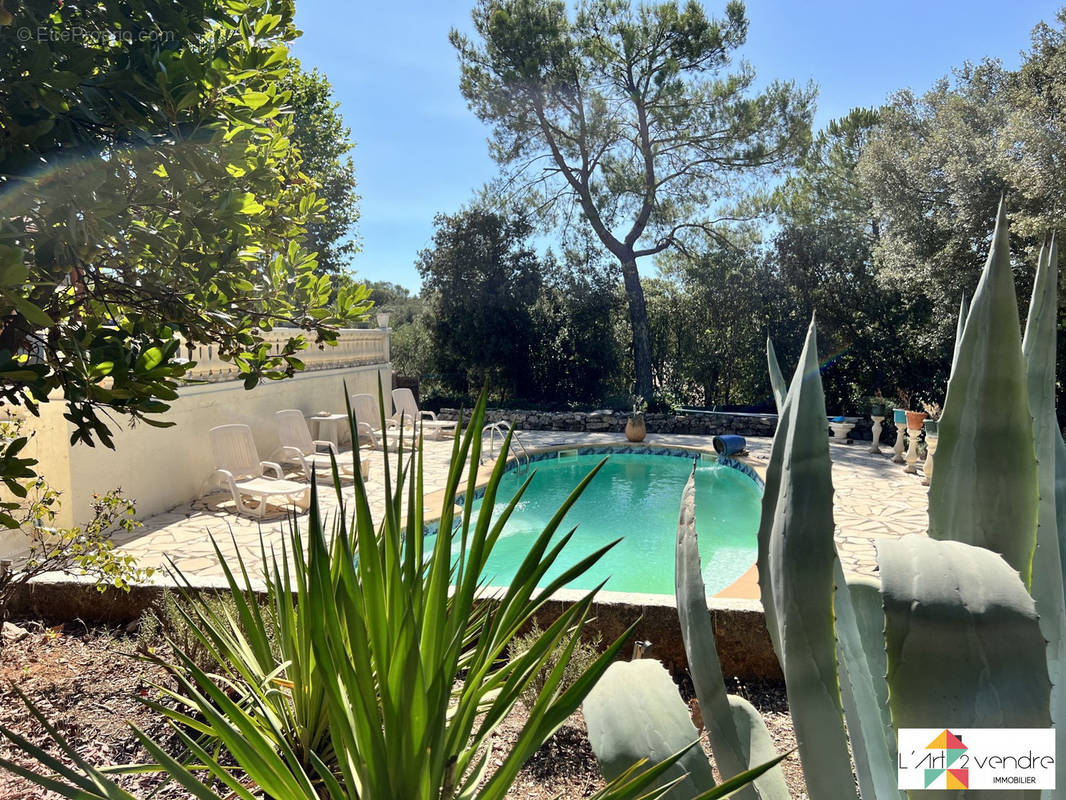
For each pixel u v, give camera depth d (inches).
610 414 710.5
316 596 46.1
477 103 740.0
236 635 98.0
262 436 443.8
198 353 386.3
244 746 56.0
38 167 65.6
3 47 66.6
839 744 44.3
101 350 77.9
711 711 56.2
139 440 330.6
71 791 51.5
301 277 115.4
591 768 116.9
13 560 229.6
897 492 411.5
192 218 81.5
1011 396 47.3
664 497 471.5
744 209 778.2
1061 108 455.2
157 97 73.3
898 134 637.9
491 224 802.8
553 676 57.1
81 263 83.1
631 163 784.3
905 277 582.2
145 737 54.8
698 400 842.2
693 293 829.2
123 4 75.5
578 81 716.0
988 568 33.9
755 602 154.3
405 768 45.8
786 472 45.3
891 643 33.7
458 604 55.6
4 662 147.1
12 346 83.4
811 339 44.6
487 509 56.0
